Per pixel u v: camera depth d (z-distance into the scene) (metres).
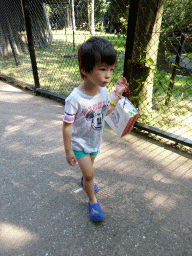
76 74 4.91
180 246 1.31
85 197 1.69
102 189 1.77
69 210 1.56
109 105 1.38
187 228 1.43
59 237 1.36
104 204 1.62
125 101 1.99
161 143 2.45
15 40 6.25
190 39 2.91
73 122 1.29
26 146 2.38
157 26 2.50
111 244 1.32
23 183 1.83
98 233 1.39
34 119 3.05
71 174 1.95
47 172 1.97
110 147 2.37
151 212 1.55
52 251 1.28
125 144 2.43
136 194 1.71
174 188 1.78
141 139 2.54
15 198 1.67
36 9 4.03
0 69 5.79
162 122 2.78
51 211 1.55
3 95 4.08
